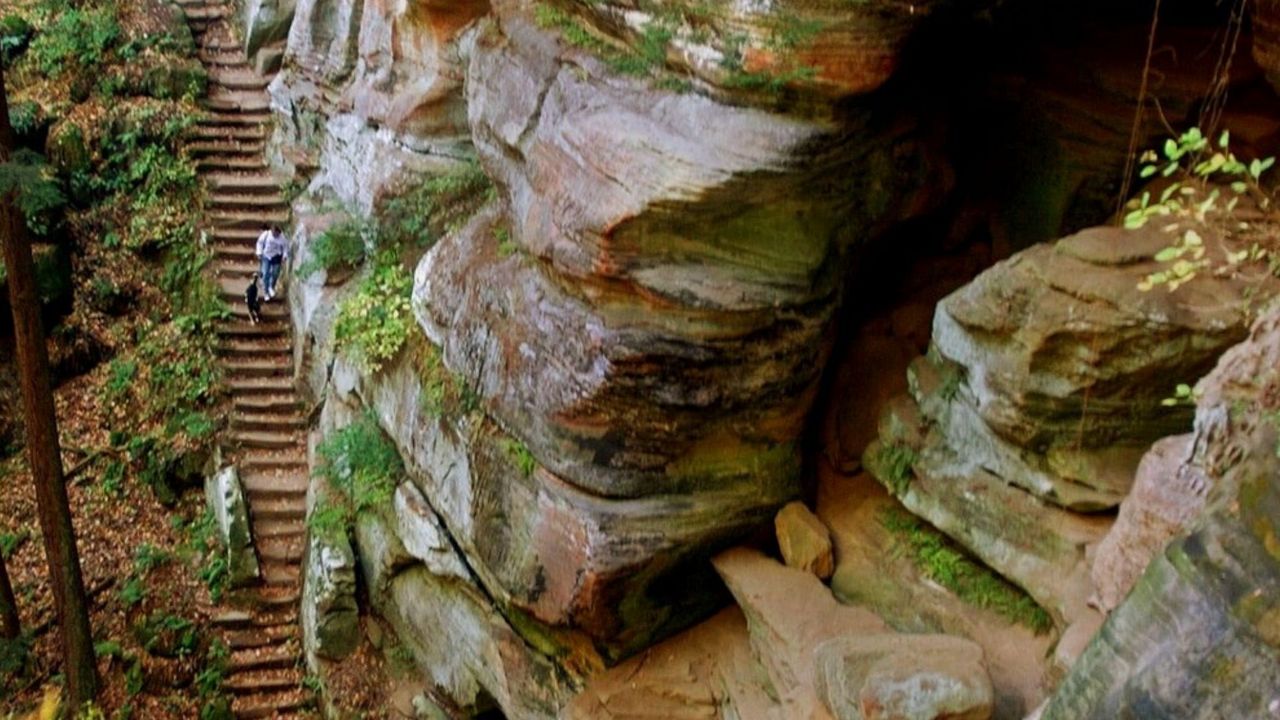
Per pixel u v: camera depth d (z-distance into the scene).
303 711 13.79
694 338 9.61
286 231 18.45
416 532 12.64
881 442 10.15
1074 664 6.37
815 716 8.93
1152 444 8.23
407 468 12.84
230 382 17.12
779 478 10.54
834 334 10.36
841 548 10.47
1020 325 8.48
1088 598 8.20
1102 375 8.19
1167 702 5.61
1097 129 9.67
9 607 13.87
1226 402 6.69
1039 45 10.24
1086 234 8.38
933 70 10.16
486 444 11.12
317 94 18.19
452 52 14.55
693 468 10.30
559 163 10.14
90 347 18.19
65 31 20.47
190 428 16.75
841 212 9.84
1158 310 7.84
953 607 9.51
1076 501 8.61
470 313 11.57
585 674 11.10
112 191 19.22
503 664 11.73
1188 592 5.67
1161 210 6.99
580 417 10.08
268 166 19.55
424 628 13.09
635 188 9.32
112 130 19.58
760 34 8.97
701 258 9.56
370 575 13.90
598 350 9.80
